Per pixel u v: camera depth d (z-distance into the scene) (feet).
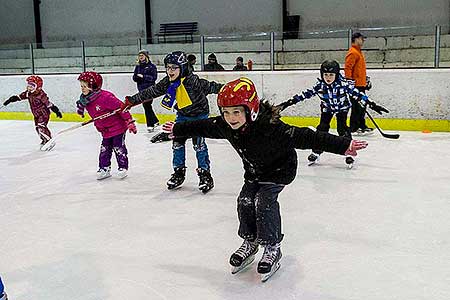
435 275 8.45
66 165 17.94
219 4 44.70
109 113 14.60
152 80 24.73
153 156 19.16
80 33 49.83
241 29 44.29
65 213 12.32
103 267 9.05
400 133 23.03
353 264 8.92
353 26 40.24
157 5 46.70
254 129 7.72
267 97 25.79
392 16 39.04
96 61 38.78
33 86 20.20
